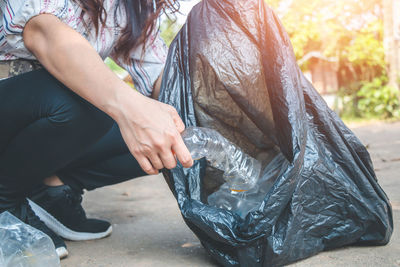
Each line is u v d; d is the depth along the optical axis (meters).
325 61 11.33
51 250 1.07
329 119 1.25
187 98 1.29
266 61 1.22
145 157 0.91
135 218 1.85
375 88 9.02
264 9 1.26
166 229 1.64
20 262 1.02
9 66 1.20
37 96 1.13
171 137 0.88
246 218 1.07
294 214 1.11
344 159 1.22
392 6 8.87
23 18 0.95
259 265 1.10
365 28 10.27
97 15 1.17
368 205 1.20
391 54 8.83
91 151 1.43
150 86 1.47
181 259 1.27
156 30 1.42
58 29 0.93
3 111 1.13
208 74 1.29
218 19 1.30
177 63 1.32
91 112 1.18
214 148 1.22
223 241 1.10
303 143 1.13
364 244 1.29
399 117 8.30
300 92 1.19
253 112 1.30
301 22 10.55
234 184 1.28
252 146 1.39
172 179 1.19
